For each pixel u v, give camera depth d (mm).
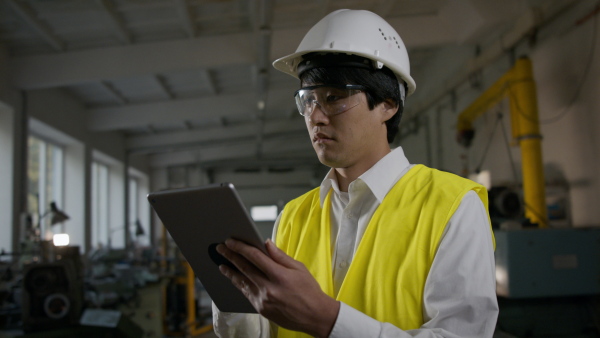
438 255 657
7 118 4914
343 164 779
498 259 2494
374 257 722
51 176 6691
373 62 766
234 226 565
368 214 793
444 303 632
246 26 5062
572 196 3496
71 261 2531
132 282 3801
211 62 5086
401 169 826
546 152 3832
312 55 794
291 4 4676
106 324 2484
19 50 4938
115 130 8641
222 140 9391
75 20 4469
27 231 3809
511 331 2461
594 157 3254
